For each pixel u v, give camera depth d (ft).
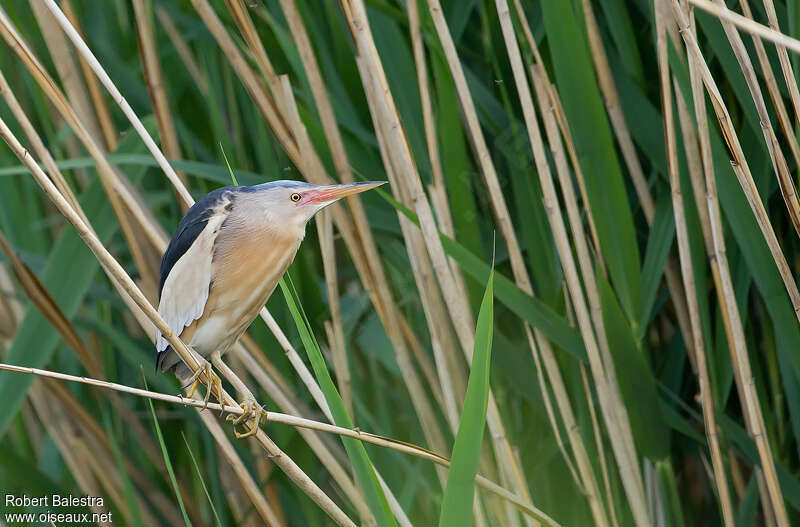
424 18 13.11
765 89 12.18
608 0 12.76
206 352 10.64
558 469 13.88
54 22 13.74
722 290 11.92
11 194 15.39
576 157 12.53
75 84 14.07
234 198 10.74
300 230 10.80
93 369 13.51
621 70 12.98
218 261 10.45
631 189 13.96
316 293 14.25
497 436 12.42
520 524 12.41
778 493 11.62
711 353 12.48
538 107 13.84
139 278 15.76
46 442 16.79
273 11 14.21
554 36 11.60
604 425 13.75
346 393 13.33
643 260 14.14
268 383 13.30
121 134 14.78
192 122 15.61
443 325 13.19
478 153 12.57
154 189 16.28
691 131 11.89
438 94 12.74
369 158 14.19
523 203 13.53
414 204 12.25
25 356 13.41
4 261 14.35
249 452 14.96
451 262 13.01
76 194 15.62
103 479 15.24
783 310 11.53
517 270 12.76
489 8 13.75
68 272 13.48
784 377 12.29
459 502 8.57
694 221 12.38
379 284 13.26
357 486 13.83
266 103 12.94
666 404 13.21
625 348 12.16
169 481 15.60
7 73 15.39
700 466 14.51
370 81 12.85
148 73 13.42
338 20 13.99
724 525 12.28
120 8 15.67
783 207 12.94
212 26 12.69
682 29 10.14
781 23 12.05
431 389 14.37
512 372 13.26
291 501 15.05
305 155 12.94
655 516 13.15
